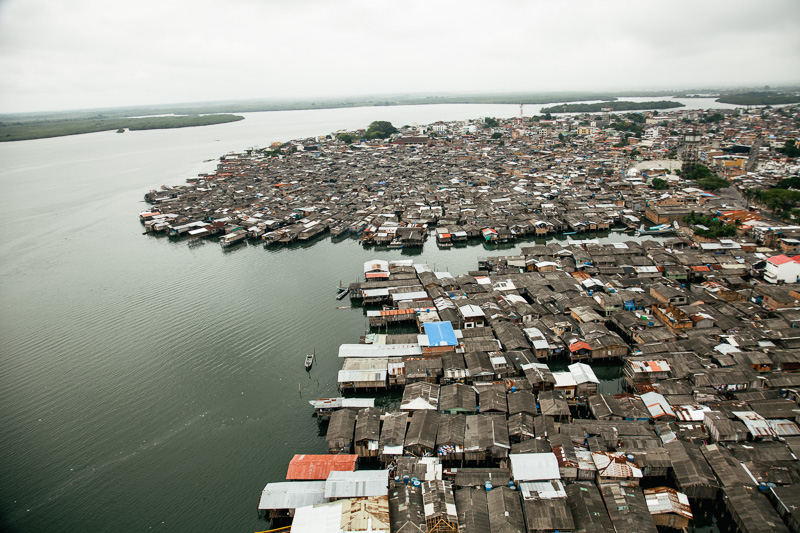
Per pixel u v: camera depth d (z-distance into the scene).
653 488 51.50
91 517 55.28
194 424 70.44
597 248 125.00
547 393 68.12
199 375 82.19
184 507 56.16
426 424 62.53
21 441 67.56
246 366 84.50
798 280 100.38
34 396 77.38
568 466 53.81
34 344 92.81
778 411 61.59
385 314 95.94
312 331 96.06
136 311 106.25
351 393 76.44
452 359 77.94
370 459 61.09
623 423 60.69
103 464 63.12
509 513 48.47
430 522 47.97
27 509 56.62
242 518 54.34
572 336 82.81
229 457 63.81
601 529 46.56
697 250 125.12
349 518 48.19
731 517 49.47
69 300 112.75
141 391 78.12
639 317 89.19
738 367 70.81
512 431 60.88
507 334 84.69
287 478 55.75
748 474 52.09
